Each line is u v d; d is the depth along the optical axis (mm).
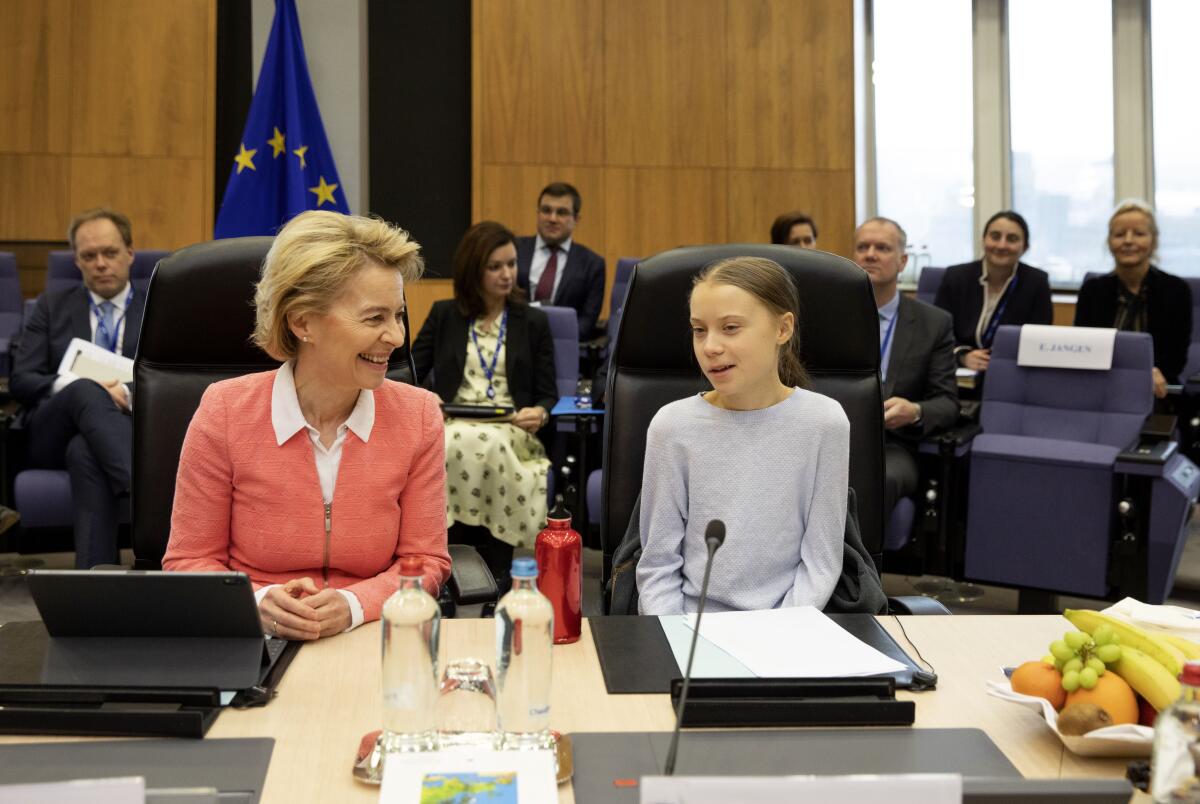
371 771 1107
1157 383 4457
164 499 1951
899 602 1780
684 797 879
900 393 3658
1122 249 4770
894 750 1199
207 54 6422
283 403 1687
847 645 1472
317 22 6352
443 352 4039
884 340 3793
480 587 1753
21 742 1199
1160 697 1191
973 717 1295
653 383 2045
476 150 6621
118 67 6398
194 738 1206
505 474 3650
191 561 1690
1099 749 1170
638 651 1463
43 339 3828
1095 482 3395
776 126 6762
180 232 6480
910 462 3438
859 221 7117
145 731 1212
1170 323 4727
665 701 1316
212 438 1694
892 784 892
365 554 1709
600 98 6672
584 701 1316
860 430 2041
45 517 3510
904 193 7316
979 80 7113
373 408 1725
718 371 1752
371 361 1630
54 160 6406
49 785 868
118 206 6441
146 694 1249
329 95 6391
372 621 1589
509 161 6656
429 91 6730
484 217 6652
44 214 6418
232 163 6605
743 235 6785
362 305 1604
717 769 1146
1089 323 4898
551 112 6652
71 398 3473
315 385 1683
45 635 1377
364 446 1707
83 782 872
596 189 6695
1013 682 1293
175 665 1296
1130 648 1257
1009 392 3729
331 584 1716
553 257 5746
